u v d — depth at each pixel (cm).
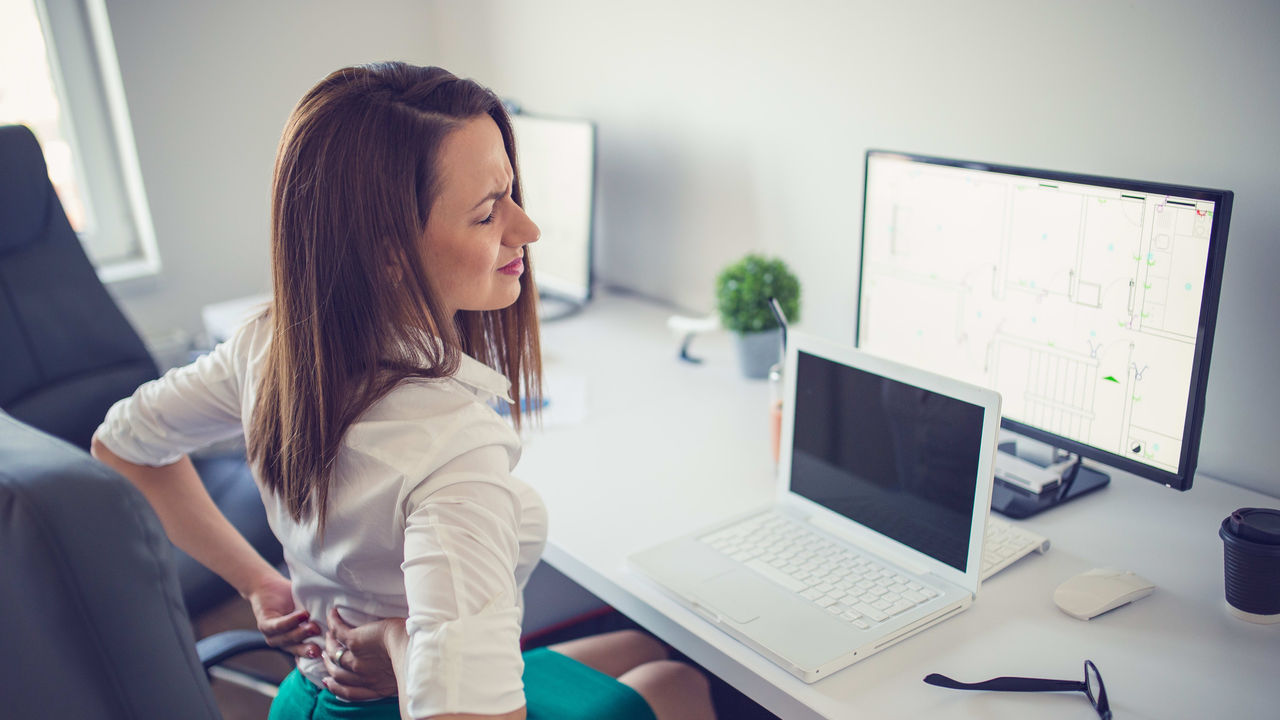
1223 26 117
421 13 263
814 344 118
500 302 88
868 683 92
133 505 71
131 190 239
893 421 110
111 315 175
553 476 138
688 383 173
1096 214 111
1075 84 134
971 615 103
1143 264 108
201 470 179
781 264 170
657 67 201
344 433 79
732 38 183
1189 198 102
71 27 224
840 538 117
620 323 208
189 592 144
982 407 100
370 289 77
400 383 79
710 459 142
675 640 105
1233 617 101
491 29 245
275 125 248
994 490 129
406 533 75
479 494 76
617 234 227
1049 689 89
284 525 90
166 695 74
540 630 177
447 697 66
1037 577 110
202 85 234
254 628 200
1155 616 101
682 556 114
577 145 203
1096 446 118
